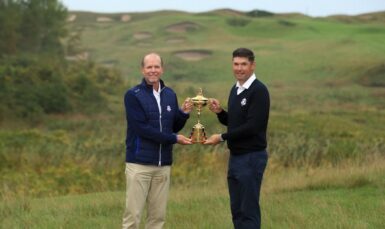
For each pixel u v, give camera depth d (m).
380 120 43.34
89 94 50.66
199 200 11.04
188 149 20.20
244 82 6.84
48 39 82.25
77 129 37.66
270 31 135.62
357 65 94.19
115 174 17.41
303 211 9.35
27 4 79.75
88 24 148.62
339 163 16.73
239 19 144.00
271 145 21.00
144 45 125.81
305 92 74.94
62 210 10.20
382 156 17.33
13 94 44.78
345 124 38.06
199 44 125.69
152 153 6.97
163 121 6.96
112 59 111.94
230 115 6.96
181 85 80.06
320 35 130.50
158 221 7.31
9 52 73.56
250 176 6.86
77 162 19.06
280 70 99.19
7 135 25.84
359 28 136.25
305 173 14.48
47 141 25.67
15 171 17.83
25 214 9.80
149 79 6.93
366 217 8.80
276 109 52.53
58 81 50.50
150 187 7.17
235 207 7.04
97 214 9.95
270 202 10.49
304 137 24.05
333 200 10.55
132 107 6.91
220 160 19.30
